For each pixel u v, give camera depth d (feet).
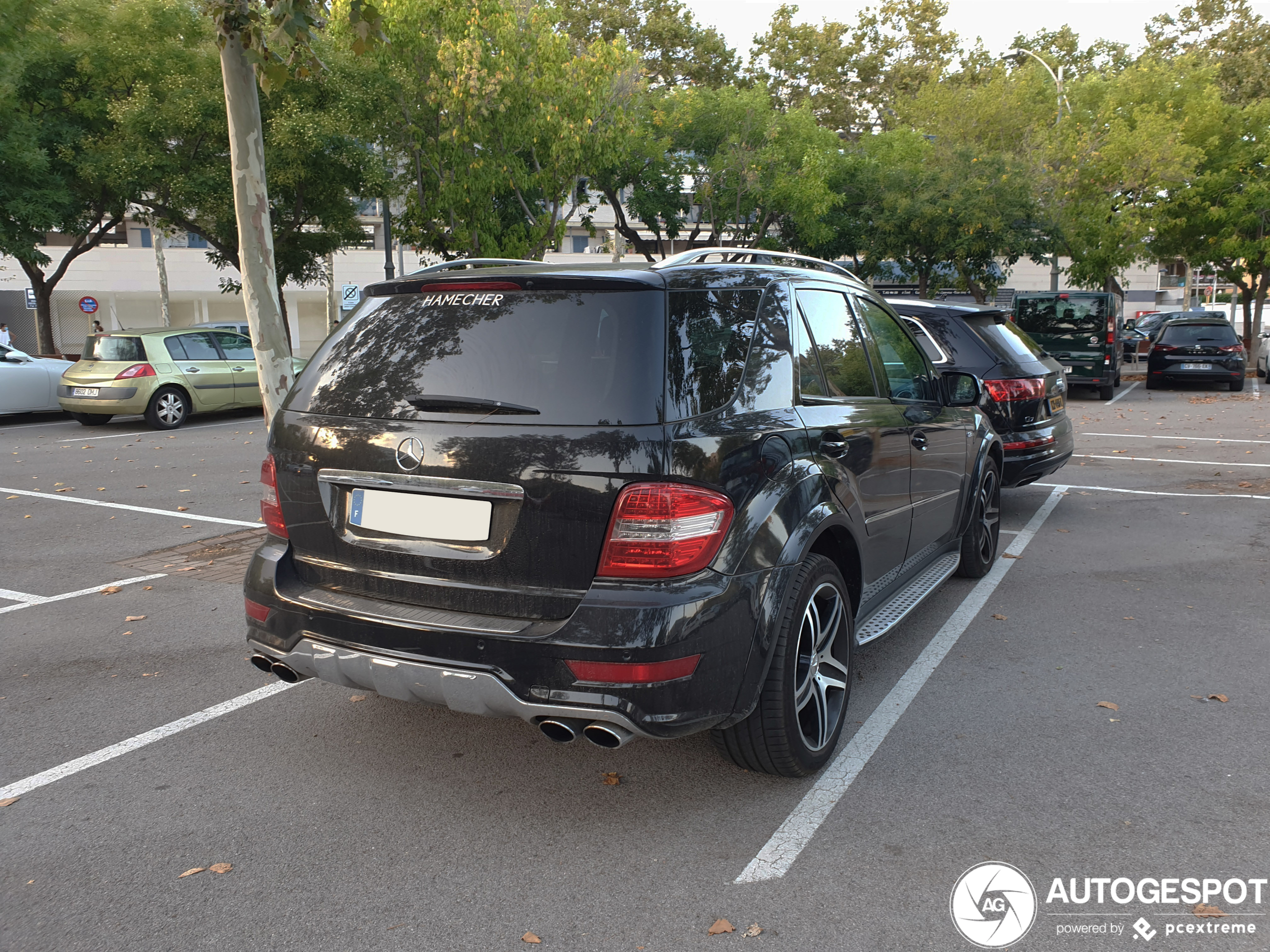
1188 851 9.67
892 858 9.59
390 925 8.61
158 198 62.34
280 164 58.39
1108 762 11.66
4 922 8.68
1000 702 13.58
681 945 8.27
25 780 11.51
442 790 11.16
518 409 9.42
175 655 15.92
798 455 10.81
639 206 87.71
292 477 10.80
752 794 10.95
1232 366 69.05
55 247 136.56
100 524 26.35
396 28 60.64
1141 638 16.33
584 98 65.26
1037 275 162.91
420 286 10.81
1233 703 13.46
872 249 90.43
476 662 9.30
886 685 14.29
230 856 9.78
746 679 9.77
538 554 9.27
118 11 56.18
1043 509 27.43
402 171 71.15
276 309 20.74
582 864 9.55
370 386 10.42
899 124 107.65
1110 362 62.90
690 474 9.18
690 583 9.16
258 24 19.26
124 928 8.59
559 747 12.27
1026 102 99.35
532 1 64.13
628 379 9.28
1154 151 84.02
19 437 46.37
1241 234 89.66
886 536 13.66
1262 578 19.97
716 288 10.57
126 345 49.73
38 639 16.79
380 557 10.12
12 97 54.60
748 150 87.86
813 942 8.29
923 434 15.23
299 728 12.97
